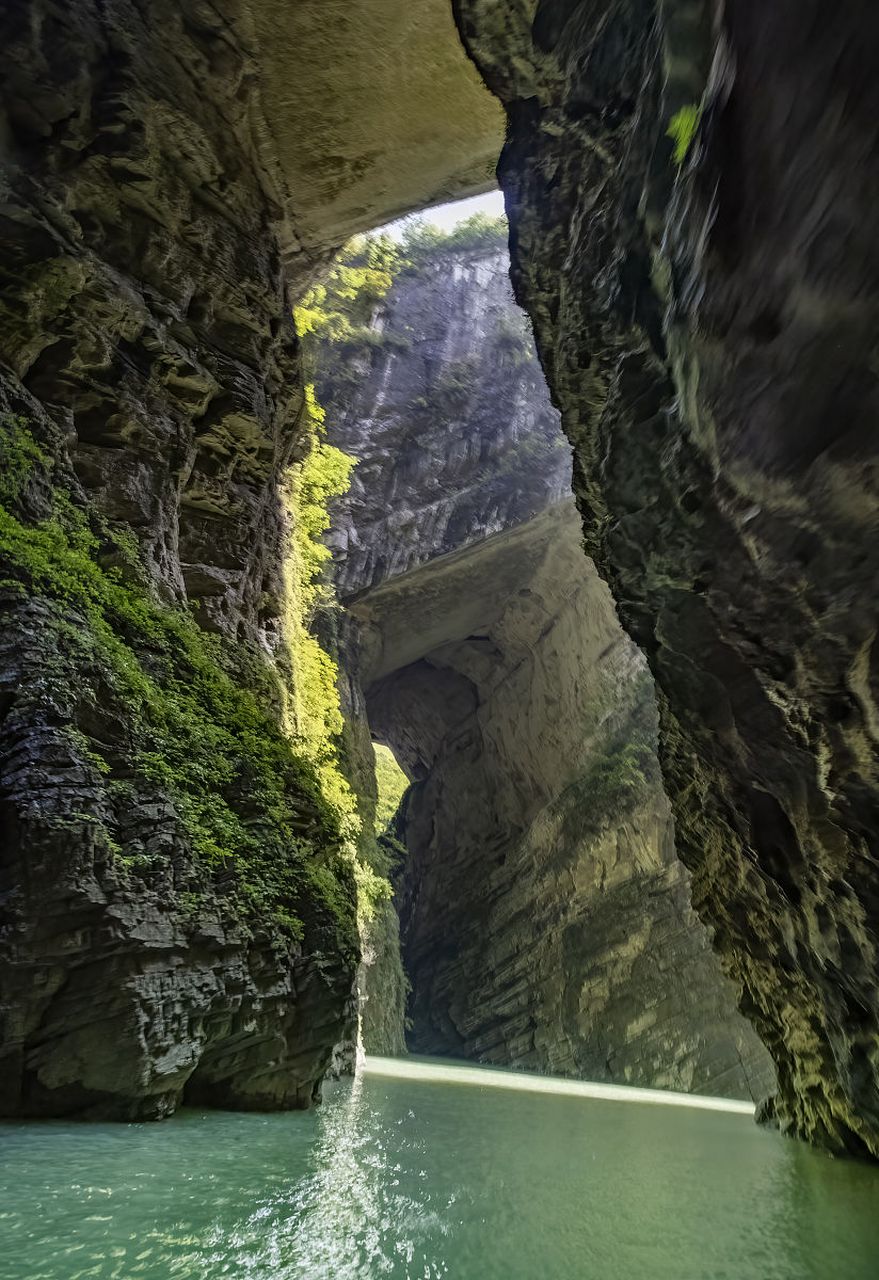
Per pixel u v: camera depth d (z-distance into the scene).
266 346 16.50
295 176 17.56
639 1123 14.52
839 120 3.42
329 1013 10.33
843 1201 7.97
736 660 7.60
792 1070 13.34
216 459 14.66
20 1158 5.93
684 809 13.90
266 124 16.36
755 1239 6.25
